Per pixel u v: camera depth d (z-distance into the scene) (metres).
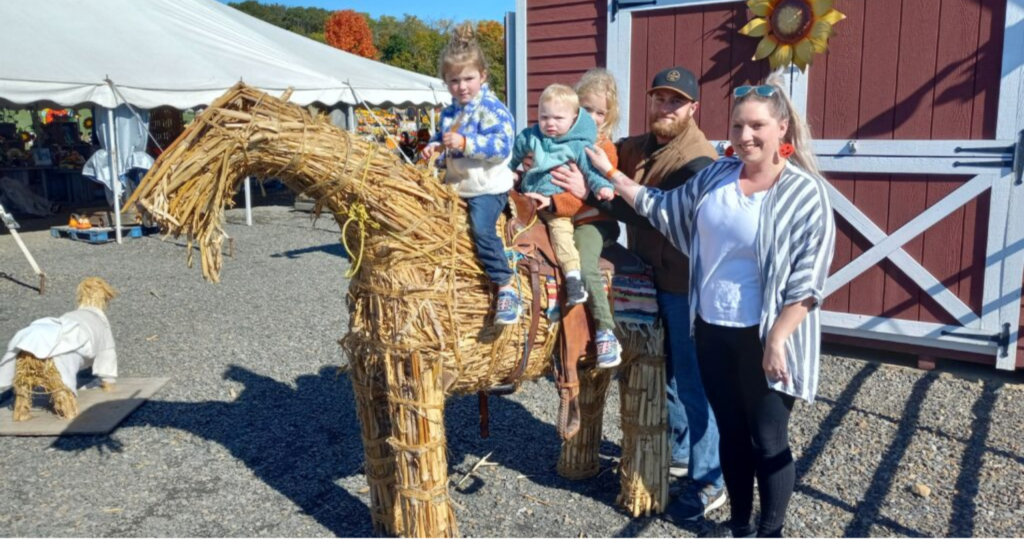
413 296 2.93
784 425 2.99
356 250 3.04
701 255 3.03
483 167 2.97
